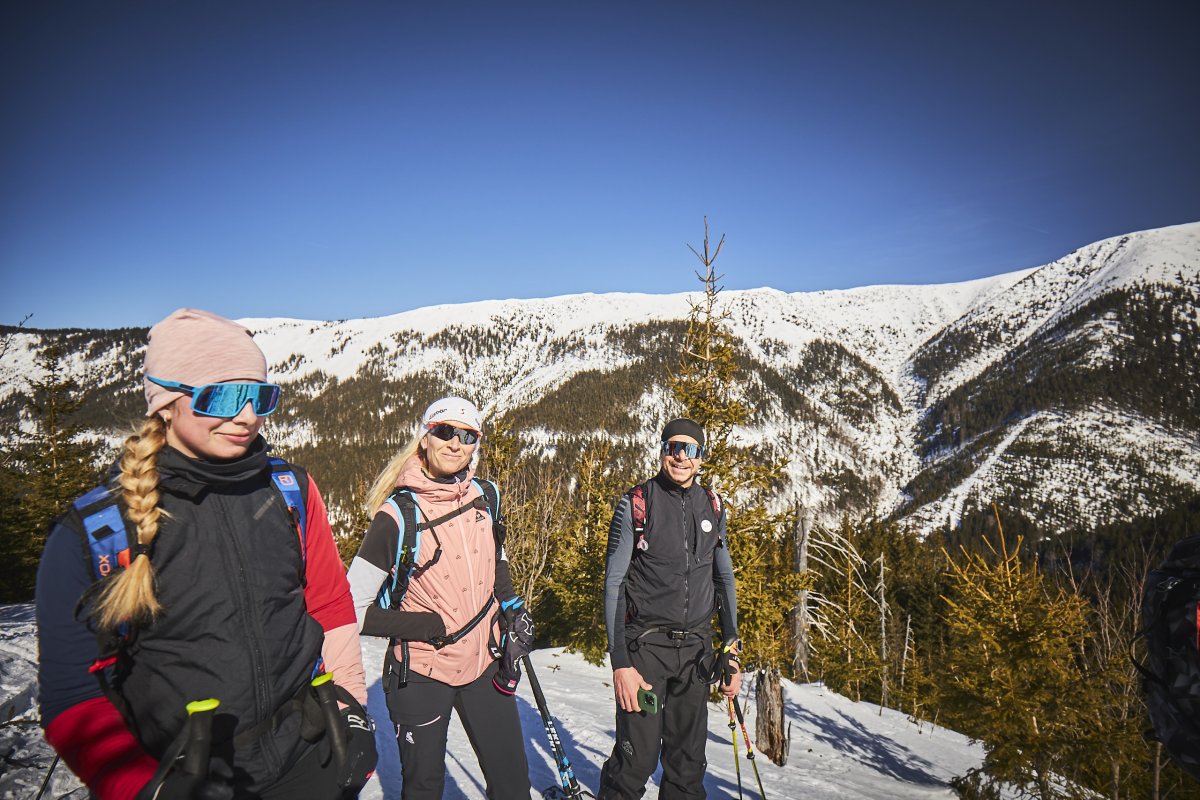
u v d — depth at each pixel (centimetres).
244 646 130
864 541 4672
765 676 718
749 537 1016
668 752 319
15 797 307
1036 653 945
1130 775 949
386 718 543
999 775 924
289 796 138
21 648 552
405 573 240
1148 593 200
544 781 439
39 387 1714
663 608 315
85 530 118
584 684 1109
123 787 110
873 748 1151
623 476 1675
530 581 1559
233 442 131
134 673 126
